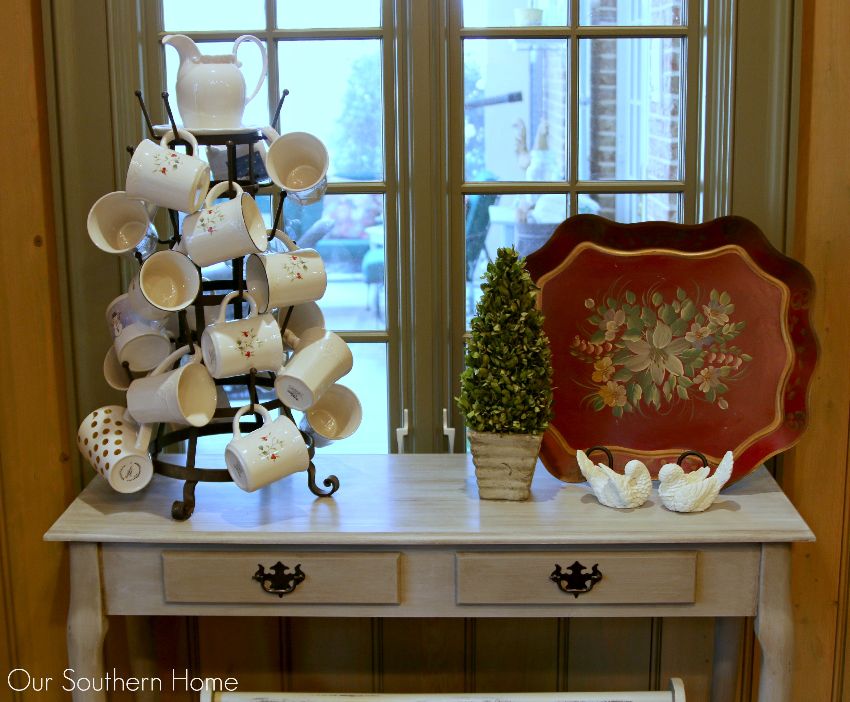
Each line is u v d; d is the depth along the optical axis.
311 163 1.66
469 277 1.95
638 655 2.02
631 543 1.57
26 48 1.70
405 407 1.96
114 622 1.94
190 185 1.54
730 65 1.81
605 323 1.77
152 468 1.66
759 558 1.59
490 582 1.59
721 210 1.86
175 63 1.90
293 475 1.83
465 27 1.88
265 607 1.61
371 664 2.02
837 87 1.76
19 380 1.75
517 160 1.92
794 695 1.95
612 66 1.89
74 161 1.79
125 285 1.84
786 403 1.71
